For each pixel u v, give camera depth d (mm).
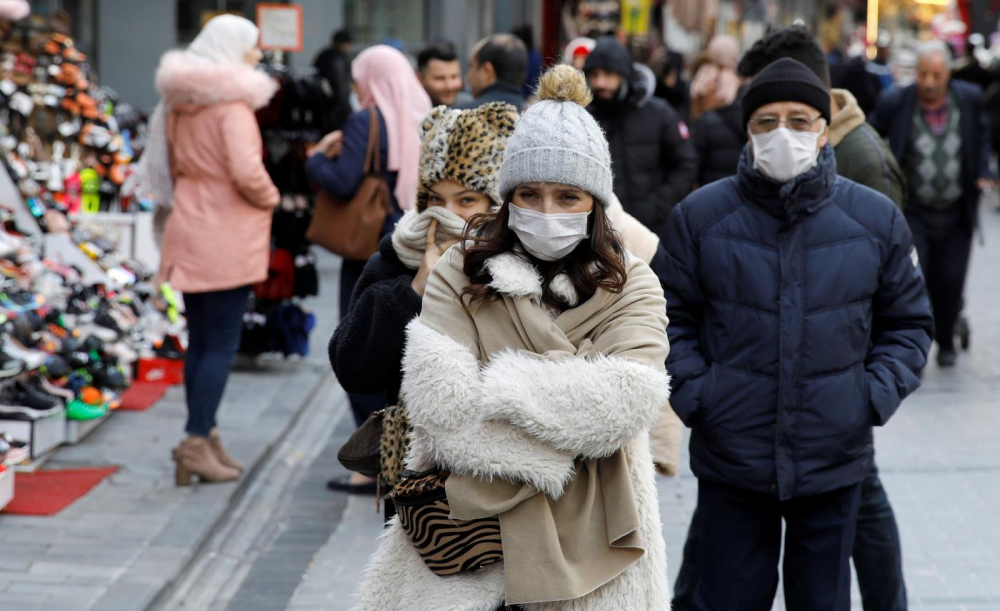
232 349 13305
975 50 39094
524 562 5645
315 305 24156
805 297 7977
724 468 8078
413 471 6055
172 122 13133
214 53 13125
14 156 16016
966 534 12289
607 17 36156
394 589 6082
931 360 20703
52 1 31875
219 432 15227
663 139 16203
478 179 6656
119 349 15469
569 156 5719
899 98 18797
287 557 11586
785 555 8391
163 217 13633
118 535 11344
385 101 13102
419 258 6684
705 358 8273
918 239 19000
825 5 84250
